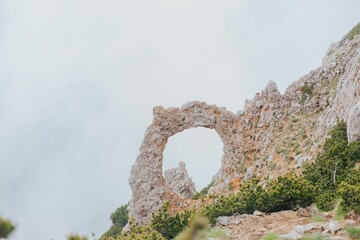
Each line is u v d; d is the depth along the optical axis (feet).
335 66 144.36
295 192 79.51
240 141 143.43
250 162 140.15
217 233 66.64
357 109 101.40
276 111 144.87
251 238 65.62
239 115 147.64
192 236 21.71
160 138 136.77
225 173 142.20
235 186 136.77
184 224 79.05
